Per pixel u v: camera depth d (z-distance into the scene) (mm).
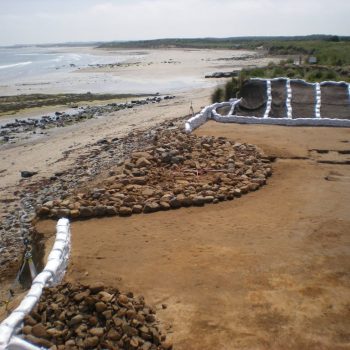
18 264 12242
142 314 7230
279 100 23938
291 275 8594
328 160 16172
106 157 21656
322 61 41688
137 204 12359
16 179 20484
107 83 61406
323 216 11406
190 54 122688
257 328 7102
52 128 32312
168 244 10148
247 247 9812
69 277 8812
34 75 74812
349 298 7824
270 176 14781
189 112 33062
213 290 8164
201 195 12742
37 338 6543
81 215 12062
